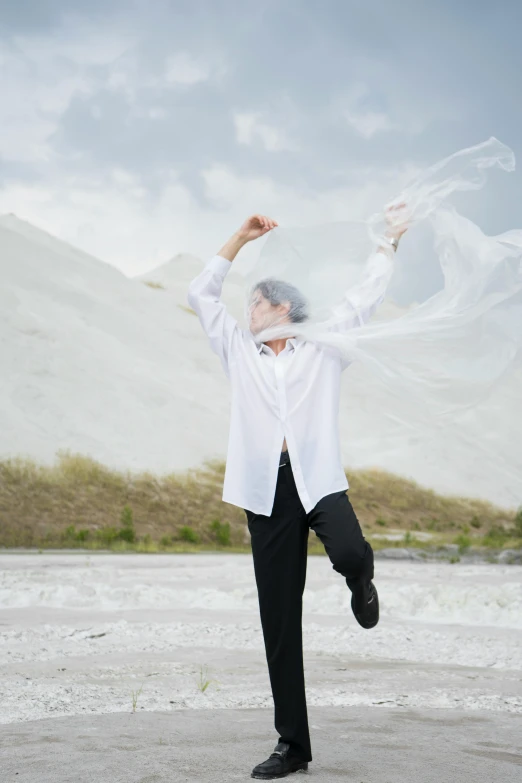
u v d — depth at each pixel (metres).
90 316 55.62
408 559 22.06
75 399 46.09
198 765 2.92
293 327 3.12
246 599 9.34
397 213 3.48
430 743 3.33
